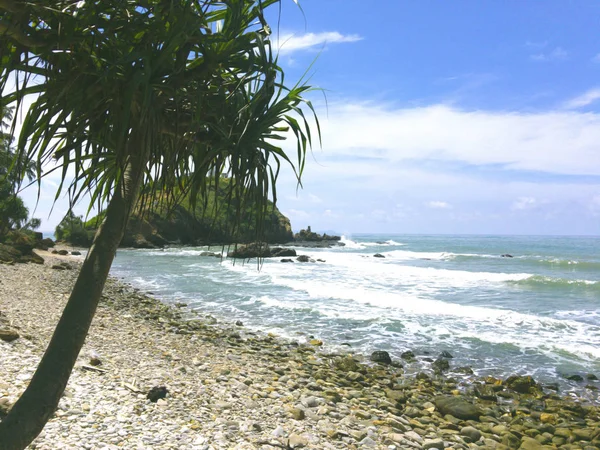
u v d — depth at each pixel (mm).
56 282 18969
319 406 7273
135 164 2172
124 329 11555
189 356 9594
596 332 14219
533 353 12180
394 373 10570
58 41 1841
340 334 13914
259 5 2182
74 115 2029
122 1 1877
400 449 5887
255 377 8648
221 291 21516
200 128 2367
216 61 2119
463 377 10422
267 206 2402
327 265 36375
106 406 5348
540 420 8148
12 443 1824
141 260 38125
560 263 39812
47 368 1946
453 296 21297
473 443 6836
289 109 2352
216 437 5074
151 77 1993
